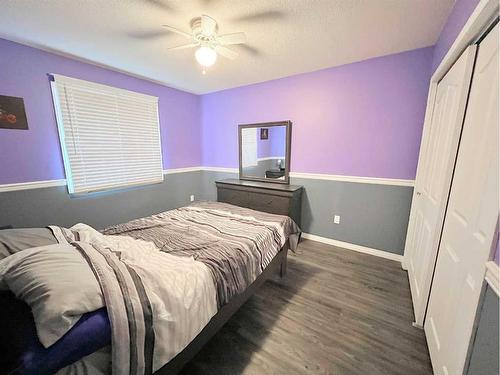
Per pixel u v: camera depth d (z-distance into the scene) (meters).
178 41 2.09
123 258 1.27
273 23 1.78
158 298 0.98
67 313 0.75
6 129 2.14
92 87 2.69
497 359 0.71
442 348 1.17
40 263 0.92
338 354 1.40
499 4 0.91
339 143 2.83
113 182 3.06
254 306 1.84
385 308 1.81
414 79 2.28
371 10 1.61
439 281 1.35
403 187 2.50
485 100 0.98
